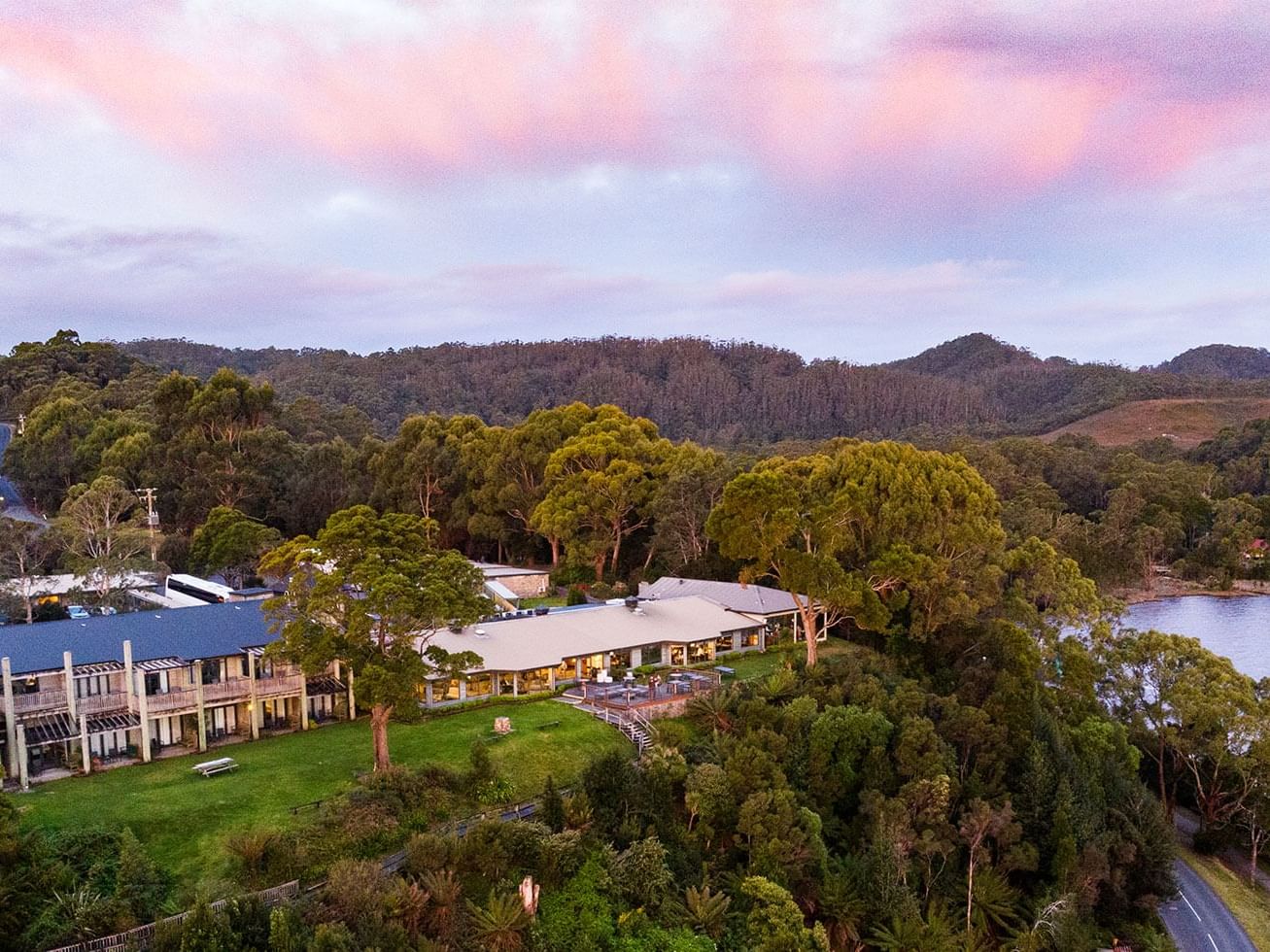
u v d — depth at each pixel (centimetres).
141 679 4325
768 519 6278
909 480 6788
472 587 4469
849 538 6544
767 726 5078
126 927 2897
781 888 3853
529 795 4291
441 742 4681
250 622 5216
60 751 4306
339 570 4128
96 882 3119
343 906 3097
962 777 5291
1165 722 6775
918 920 4209
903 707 5447
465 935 3281
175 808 3672
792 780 4806
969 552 6981
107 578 7200
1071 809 5091
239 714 4834
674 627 6662
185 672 4716
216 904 3014
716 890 4059
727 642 7038
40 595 7219
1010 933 4628
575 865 3700
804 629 7481
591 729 5019
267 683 4784
